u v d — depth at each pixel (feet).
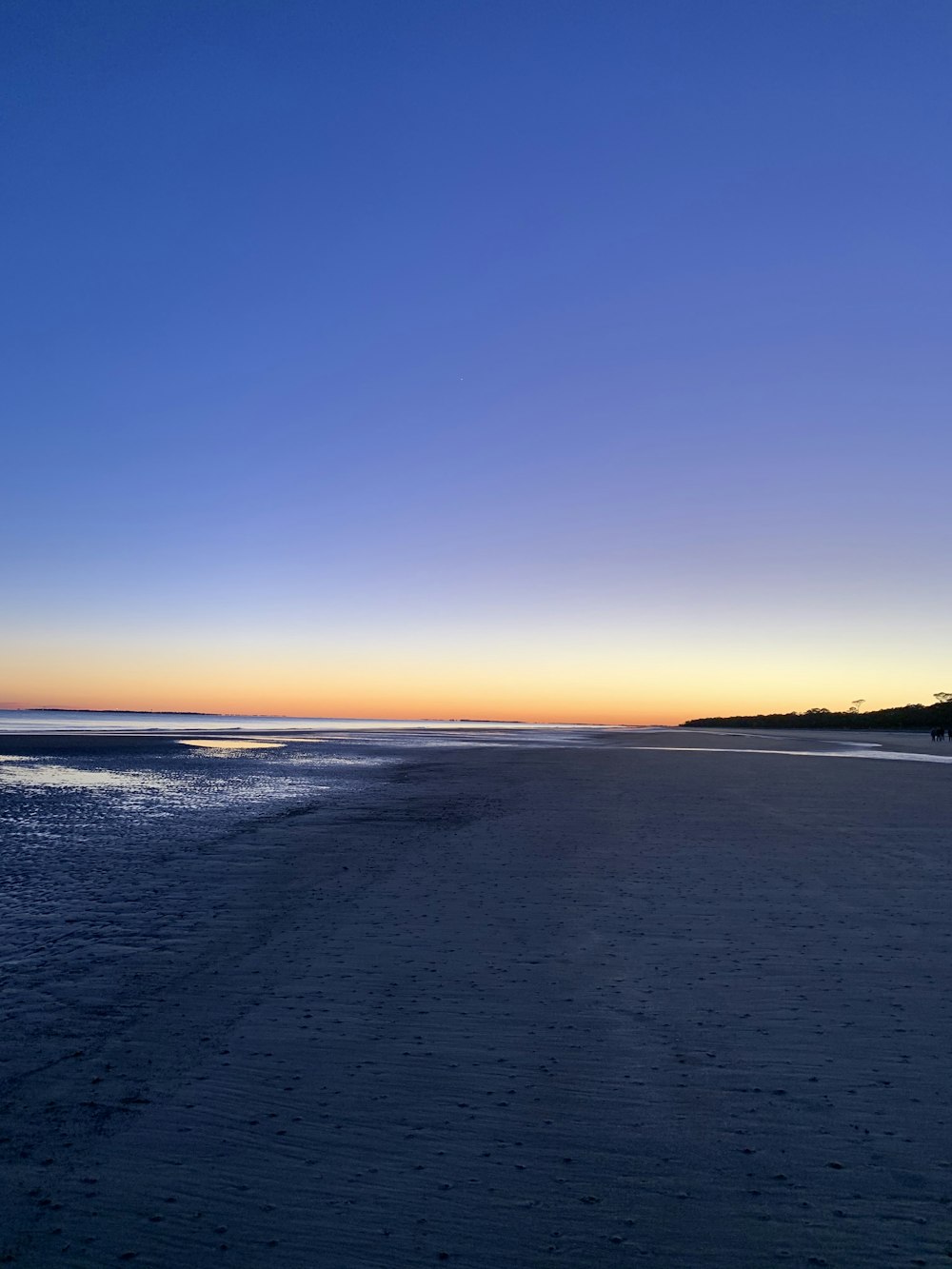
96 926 29.22
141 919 30.27
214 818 59.06
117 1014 20.68
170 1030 19.62
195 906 32.17
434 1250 11.71
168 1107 15.78
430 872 38.88
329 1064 17.69
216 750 155.94
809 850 44.75
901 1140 14.39
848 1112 15.39
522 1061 17.83
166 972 24.07
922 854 43.37
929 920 29.71
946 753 156.25
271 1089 16.53
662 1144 14.34
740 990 22.24
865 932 28.07
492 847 46.03
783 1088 16.39
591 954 25.68
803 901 32.71
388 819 58.44
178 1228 12.19
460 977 23.52
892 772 103.14
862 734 303.89
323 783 87.15
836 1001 21.35
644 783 86.63
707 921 29.68
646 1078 16.92
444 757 140.46
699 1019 20.17
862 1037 18.94
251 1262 11.48
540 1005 21.20
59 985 22.90
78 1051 18.42
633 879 37.14
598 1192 12.98
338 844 47.16
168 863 41.55
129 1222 12.32
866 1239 11.77
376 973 23.90
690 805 66.18
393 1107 15.76
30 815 60.08
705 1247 11.66
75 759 124.67
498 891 34.71
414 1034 19.34
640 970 24.03
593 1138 14.60
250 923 29.58
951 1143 14.28
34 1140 14.55
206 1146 14.39
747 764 118.42
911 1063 17.49
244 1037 19.20
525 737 273.13
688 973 23.72
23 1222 12.27
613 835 50.47
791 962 24.66
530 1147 14.30
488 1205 12.69
